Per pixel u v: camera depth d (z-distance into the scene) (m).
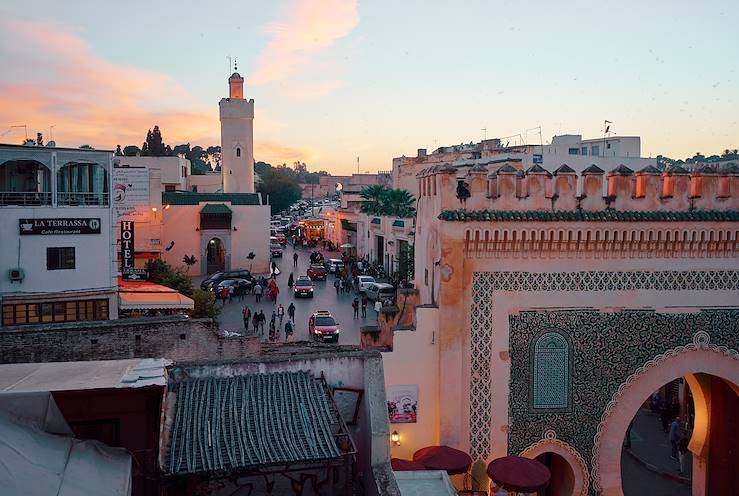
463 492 16.61
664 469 22.94
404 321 20.08
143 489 9.82
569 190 17.61
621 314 17.86
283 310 41.50
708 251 18.03
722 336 18.20
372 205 71.62
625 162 48.53
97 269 26.67
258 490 10.62
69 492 7.67
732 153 44.31
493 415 17.58
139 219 54.97
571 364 17.80
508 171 17.47
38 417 8.96
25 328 15.29
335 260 67.12
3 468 7.60
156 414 10.50
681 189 17.89
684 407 27.03
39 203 26.00
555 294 17.69
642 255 17.86
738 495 19.39
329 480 10.79
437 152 72.75
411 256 52.28
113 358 16.42
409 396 17.42
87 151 26.38
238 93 79.56
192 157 193.50
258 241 61.06
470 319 17.50
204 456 9.34
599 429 17.86
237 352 18.36
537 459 19.94
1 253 25.17
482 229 17.22
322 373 11.66
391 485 10.05
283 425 10.20
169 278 36.62
